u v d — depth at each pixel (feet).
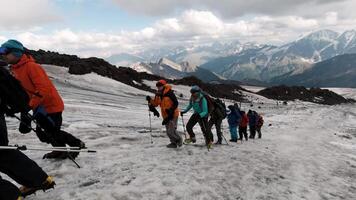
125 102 128.36
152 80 297.12
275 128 93.71
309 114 183.32
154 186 25.52
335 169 43.45
